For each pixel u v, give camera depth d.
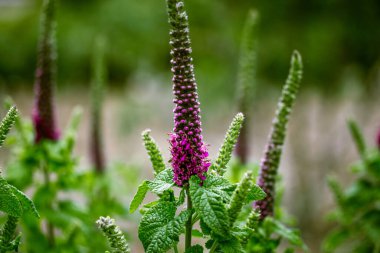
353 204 1.16
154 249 0.64
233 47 1.83
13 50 1.90
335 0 1.73
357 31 1.76
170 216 0.65
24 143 1.02
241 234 0.66
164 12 1.82
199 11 1.81
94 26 1.78
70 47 1.77
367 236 1.16
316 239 1.79
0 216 1.00
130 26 1.79
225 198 0.64
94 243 1.05
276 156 0.80
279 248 1.66
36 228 1.00
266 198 0.80
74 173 1.06
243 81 1.13
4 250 0.68
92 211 1.16
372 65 1.88
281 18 1.79
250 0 1.80
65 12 1.80
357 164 1.20
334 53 1.80
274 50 1.80
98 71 1.22
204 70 1.79
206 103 1.78
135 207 0.68
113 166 1.25
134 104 1.91
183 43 0.65
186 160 0.65
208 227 0.66
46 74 1.01
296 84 0.79
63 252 1.00
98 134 1.21
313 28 1.76
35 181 1.06
